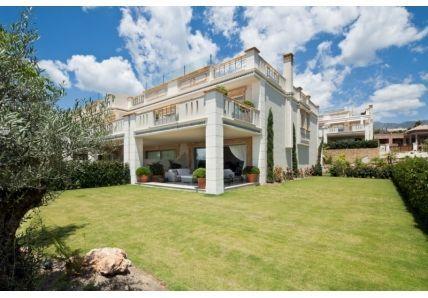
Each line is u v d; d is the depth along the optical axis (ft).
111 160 49.60
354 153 99.60
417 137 135.23
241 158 51.34
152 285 10.81
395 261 13.15
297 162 64.95
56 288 10.36
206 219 21.68
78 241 16.35
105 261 11.46
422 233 17.79
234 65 47.32
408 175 25.02
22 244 10.69
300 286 10.70
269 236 17.20
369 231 18.31
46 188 10.05
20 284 9.63
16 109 8.41
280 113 55.93
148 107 65.92
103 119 11.70
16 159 7.73
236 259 13.43
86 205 28.30
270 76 51.39
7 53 8.46
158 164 53.98
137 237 17.04
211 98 34.99
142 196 34.37
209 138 35.17
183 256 13.87
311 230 18.56
